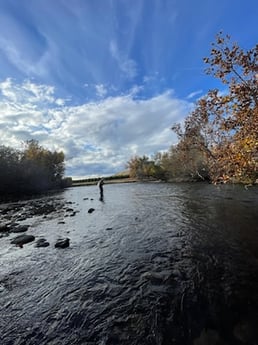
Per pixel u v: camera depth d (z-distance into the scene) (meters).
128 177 112.25
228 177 13.23
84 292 7.93
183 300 7.05
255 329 5.51
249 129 11.58
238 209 19.36
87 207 28.02
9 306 7.28
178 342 5.37
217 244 11.59
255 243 11.31
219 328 5.70
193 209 21.23
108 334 5.80
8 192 49.66
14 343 5.66
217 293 7.30
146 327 5.97
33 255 11.67
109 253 11.55
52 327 6.20
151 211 22.25
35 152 71.44
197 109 16.97
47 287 8.41
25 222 19.72
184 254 10.70
